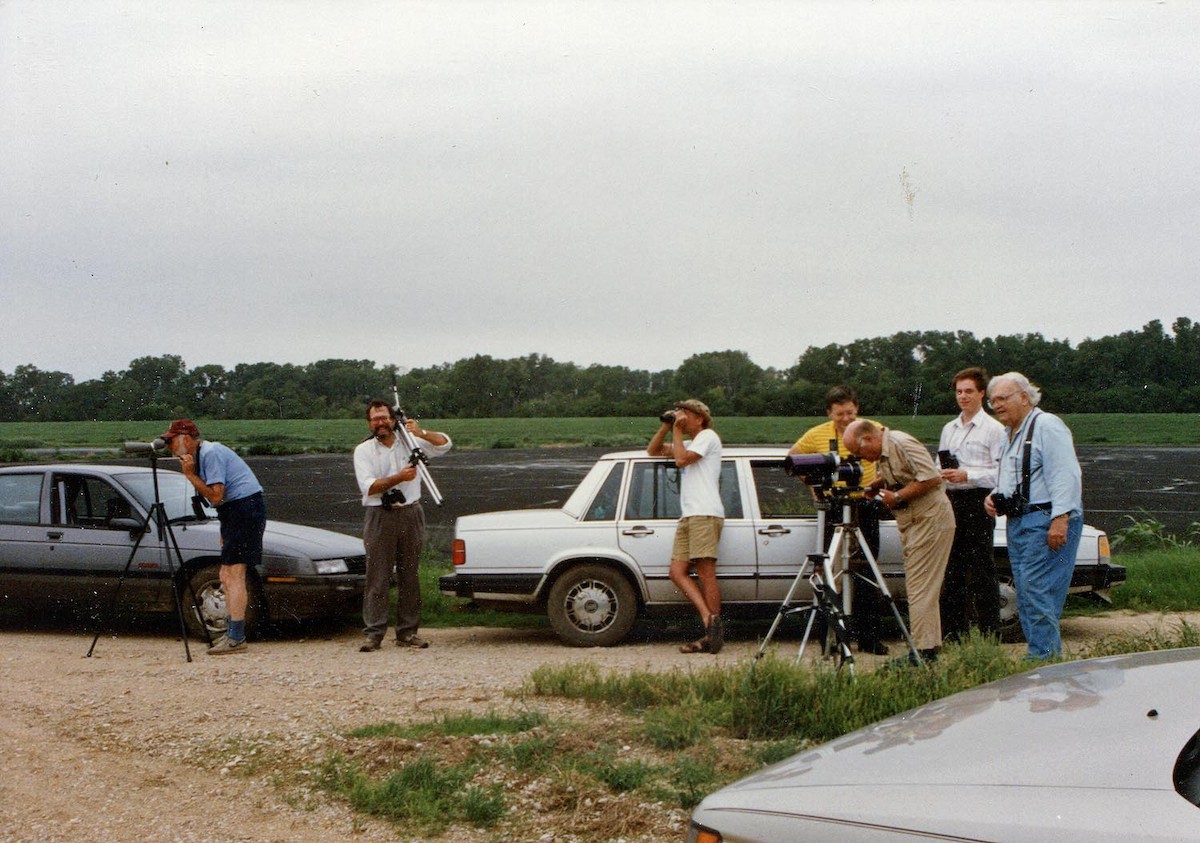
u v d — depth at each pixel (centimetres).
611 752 540
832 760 289
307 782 530
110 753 589
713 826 275
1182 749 249
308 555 1003
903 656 701
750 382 13100
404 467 948
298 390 13300
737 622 1071
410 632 955
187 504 1072
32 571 1041
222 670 823
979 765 261
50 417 12912
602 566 941
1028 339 11744
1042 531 675
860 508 838
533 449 5819
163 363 13125
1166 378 11419
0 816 496
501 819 478
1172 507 2459
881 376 11431
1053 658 632
